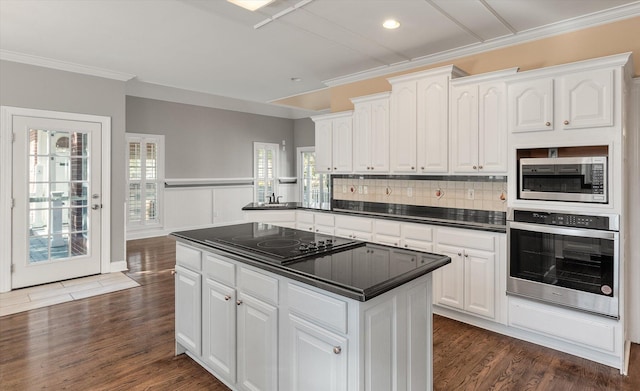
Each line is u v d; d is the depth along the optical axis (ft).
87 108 14.73
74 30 11.00
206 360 7.76
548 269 8.77
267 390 6.27
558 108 8.59
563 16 9.78
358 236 13.07
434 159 11.70
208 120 25.76
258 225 9.87
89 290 13.24
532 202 9.00
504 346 9.13
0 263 12.96
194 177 25.09
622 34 9.37
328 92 19.38
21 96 13.24
